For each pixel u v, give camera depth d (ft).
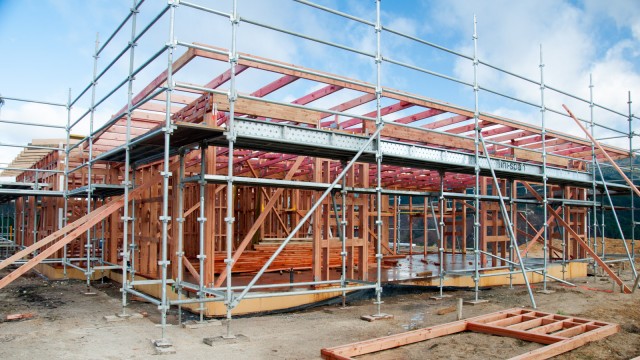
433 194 35.68
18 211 59.21
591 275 54.24
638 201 100.42
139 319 26.78
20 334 22.72
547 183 47.80
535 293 39.45
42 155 52.54
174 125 22.24
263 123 25.13
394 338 22.41
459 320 26.86
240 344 22.06
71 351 19.95
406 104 33.96
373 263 47.88
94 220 28.53
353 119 38.86
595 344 23.56
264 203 53.57
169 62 22.45
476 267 35.09
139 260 38.88
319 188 30.32
